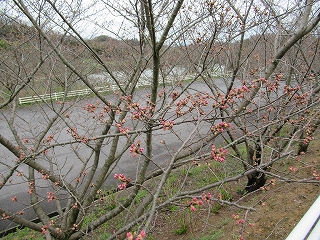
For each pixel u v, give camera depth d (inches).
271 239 143.3
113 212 141.6
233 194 223.3
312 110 183.9
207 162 87.4
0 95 190.5
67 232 136.3
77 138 109.1
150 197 134.1
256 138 171.2
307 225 49.1
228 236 156.8
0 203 234.5
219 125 84.7
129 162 308.0
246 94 146.4
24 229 210.2
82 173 153.2
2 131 365.4
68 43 186.1
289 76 195.8
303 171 212.1
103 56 216.7
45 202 235.1
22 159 109.6
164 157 314.3
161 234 192.9
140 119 95.8
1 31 162.9
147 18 96.9
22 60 163.0
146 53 195.6
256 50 251.6
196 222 195.0
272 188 202.8
